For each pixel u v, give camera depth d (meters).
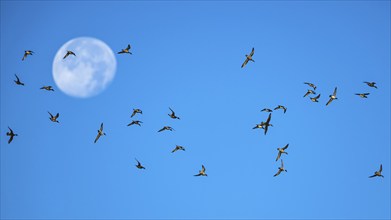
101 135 75.19
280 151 74.44
